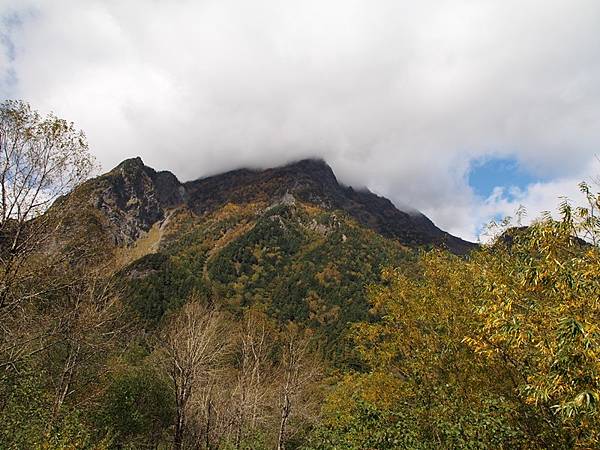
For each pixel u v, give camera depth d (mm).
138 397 26359
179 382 25797
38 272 15289
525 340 7344
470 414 9812
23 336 15680
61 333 17750
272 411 33969
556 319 6859
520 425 9109
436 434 10109
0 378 14773
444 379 12242
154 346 30688
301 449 11836
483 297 9250
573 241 7703
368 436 10258
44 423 14969
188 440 30312
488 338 8547
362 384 15820
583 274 6785
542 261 7719
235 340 34094
